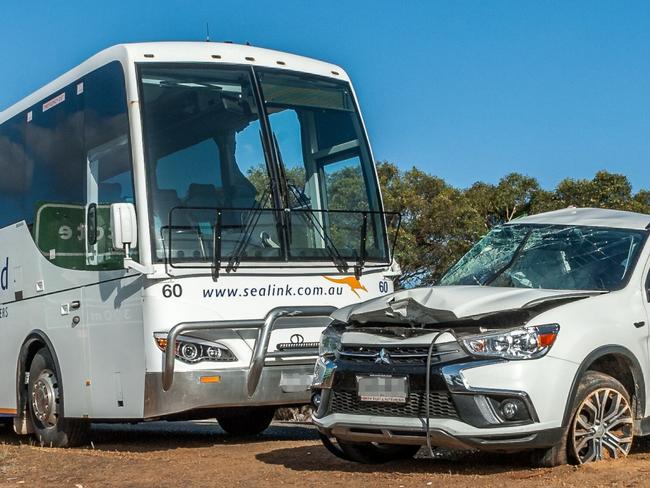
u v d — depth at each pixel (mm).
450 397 7367
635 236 8703
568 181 34094
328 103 11633
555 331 7465
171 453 10375
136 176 10242
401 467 8336
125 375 10477
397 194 33344
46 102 12367
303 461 8992
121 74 10703
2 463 9758
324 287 10938
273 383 10516
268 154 10961
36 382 12273
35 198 12484
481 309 7500
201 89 10820
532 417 7285
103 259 10891
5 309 13180
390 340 7715
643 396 7957
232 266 10398
